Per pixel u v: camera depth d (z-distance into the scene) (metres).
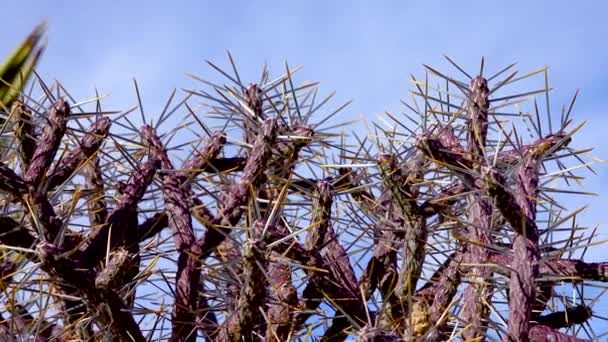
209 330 0.92
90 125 0.93
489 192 0.85
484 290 0.88
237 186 0.92
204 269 0.93
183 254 0.92
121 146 0.93
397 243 0.94
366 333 0.83
